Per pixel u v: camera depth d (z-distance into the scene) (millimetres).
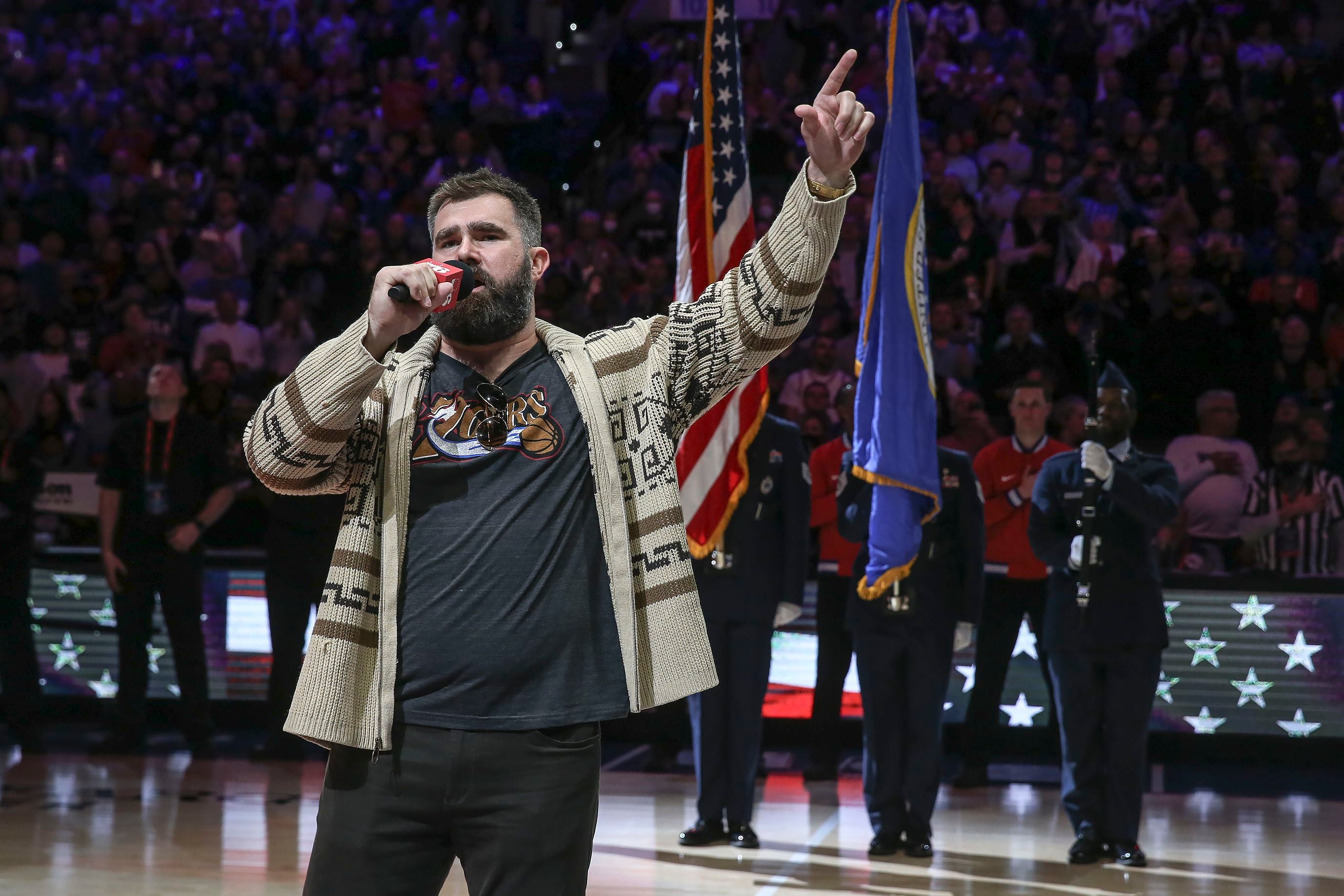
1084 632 7668
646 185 17484
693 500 7922
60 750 10844
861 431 7762
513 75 21016
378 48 20688
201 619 10734
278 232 17062
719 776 8016
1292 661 10398
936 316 13961
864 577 7922
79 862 7383
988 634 9992
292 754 10648
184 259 16938
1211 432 11727
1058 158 16047
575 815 3162
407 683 3168
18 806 8812
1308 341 13617
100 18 21375
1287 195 16078
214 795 9219
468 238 3287
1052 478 7902
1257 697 10445
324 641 3168
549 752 3145
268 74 19906
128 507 10703
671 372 3322
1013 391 12898
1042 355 13508
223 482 10766
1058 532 7848
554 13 21906
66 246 17484
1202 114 16875
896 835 7805
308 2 20891
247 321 16328
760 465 8148
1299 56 18000
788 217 3213
